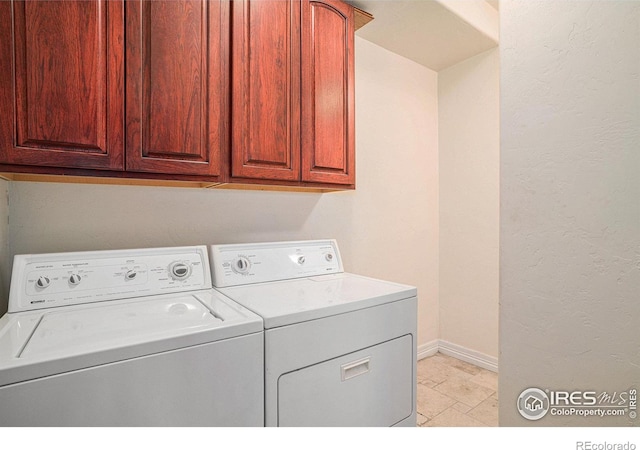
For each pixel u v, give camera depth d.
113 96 1.11
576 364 1.05
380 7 1.92
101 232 1.39
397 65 2.49
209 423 0.88
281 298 1.22
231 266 1.45
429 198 2.72
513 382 1.20
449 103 2.71
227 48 1.34
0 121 0.96
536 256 1.14
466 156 2.60
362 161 2.28
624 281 0.96
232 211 1.71
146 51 1.17
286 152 1.49
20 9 0.99
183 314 1.04
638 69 0.92
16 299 1.04
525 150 1.17
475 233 2.54
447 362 2.60
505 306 1.23
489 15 2.27
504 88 1.22
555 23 1.09
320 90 1.60
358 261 2.26
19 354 0.73
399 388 1.31
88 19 1.08
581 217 1.04
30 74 1.00
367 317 1.21
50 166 1.02
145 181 1.38
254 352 0.95
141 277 1.25
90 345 0.77
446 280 2.75
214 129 1.30
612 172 0.97
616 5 0.96
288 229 1.91
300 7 1.54
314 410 1.07
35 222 1.26
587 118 1.02
